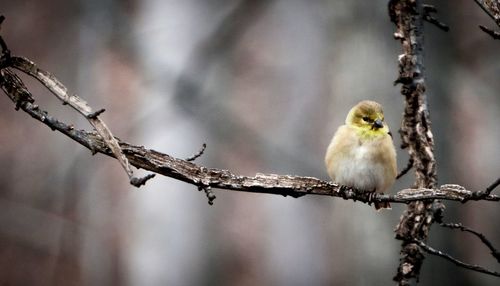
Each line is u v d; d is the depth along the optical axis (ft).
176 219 48.98
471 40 55.26
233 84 56.44
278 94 57.11
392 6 19.80
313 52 56.13
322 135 53.67
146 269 48.83
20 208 55.77
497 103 56.03
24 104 16.17
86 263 54.34
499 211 54.65
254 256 56.90
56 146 58.03
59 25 59.52
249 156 51.21
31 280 54.44
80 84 56.70
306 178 16.40
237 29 51.08
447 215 41.63
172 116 47.83
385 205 25.57
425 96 19.47
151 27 50.16
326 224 56.49
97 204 55.11
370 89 42.04
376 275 40.70
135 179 14.76
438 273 40.50
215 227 50.62
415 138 19.44
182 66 48.32
